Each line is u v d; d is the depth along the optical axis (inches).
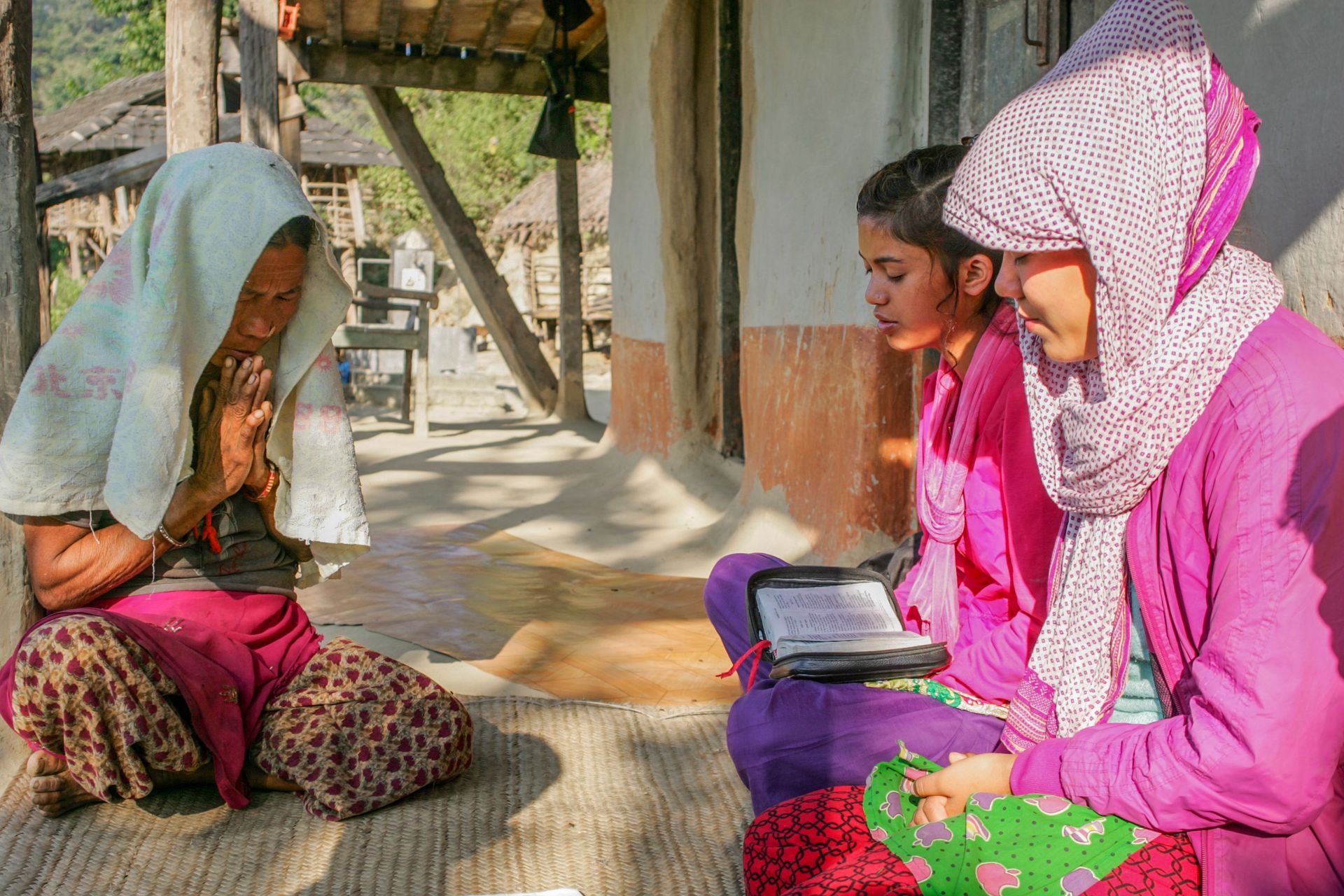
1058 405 62.7
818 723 78.2
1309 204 92.2
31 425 91.4
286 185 93.6
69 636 89.4
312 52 366.9
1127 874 55.7
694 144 257.3
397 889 87.9
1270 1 95.3
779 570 91.1
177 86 179.6
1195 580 56.6
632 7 278.2
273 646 103.9
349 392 506.0
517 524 239.8
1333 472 51.6
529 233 802.8
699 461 262.7
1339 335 89.7
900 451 171.5
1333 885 55.4
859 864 60.0
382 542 221.6
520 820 100.1
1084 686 62.6
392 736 101.5
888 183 79.9
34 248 111.3
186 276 89.7
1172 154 53.5
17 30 108.3
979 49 157.1
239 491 103.0
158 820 98.2
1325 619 51.6
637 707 127.8
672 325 261.4
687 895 87.9
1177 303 56.1
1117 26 55.1
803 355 192.1
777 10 200.1
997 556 76.8
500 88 384.2
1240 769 52.4
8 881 87.4
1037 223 54.9
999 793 61.3
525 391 423.5
